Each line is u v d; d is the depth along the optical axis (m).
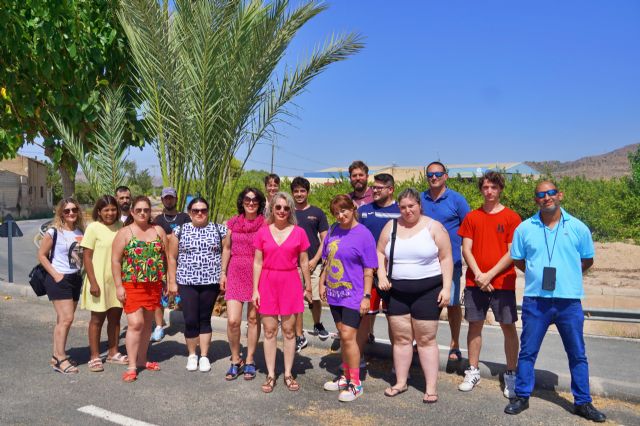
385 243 5.11
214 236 5.73
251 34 8.08
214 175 8.39
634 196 19.39
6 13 8.25
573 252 4.57
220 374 5.67
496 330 8.19
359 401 4.92
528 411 4.69
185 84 8.05
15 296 9.94
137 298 5.50
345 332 4.98
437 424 4.40
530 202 16.92
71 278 5.61
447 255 4.93
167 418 4.47
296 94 8.26
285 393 5.12
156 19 7.55
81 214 5.78
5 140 9.04
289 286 5.21
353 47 8.09
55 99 8.80
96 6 9.14
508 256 4.91
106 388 5.18
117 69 9.57
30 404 4.74
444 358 5.82
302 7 7.82
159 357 6.29
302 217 6.36
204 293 5.77
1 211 51.44
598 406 4.81
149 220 5.68
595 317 8.86
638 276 12.38
